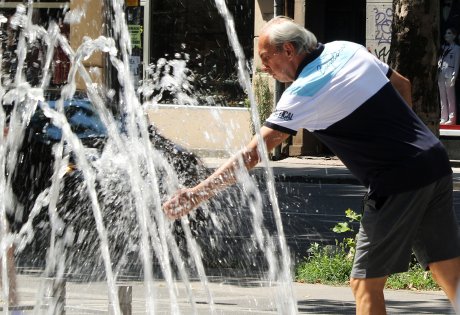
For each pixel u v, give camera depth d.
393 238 6.89
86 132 12.74
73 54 10.39
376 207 6.87
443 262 7.02
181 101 26.34
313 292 11.51
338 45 6.90
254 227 13.14
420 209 6.87
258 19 30.12
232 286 11.51
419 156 6.80
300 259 13.49
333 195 22.91
